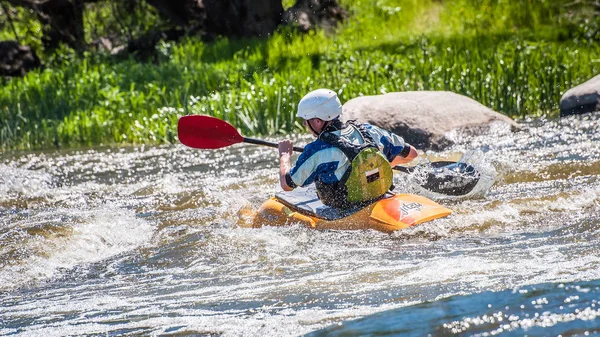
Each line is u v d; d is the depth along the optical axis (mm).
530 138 35656
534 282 14516
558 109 43812
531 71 46375
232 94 48594
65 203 29344
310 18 74250
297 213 22250
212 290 17031
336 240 20469
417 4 76250
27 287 19078
